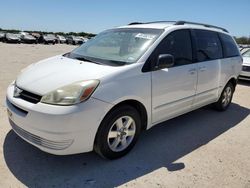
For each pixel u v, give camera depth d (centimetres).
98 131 313
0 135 394
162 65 359
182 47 422
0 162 324
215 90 521
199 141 423
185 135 443
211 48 500
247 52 1072
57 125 281
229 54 563
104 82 307
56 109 282
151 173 323
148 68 355
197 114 561
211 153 384
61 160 338
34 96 304
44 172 312
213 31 517
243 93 796
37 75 334
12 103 320
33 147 363
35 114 288
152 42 377
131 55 365
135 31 416
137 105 357
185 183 307
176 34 415
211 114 564
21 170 312
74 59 384
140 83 342
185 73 416
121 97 318
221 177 324
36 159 337
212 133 459
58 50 2655
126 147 355
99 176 311
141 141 410
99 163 337
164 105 391
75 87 293
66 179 301
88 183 296
